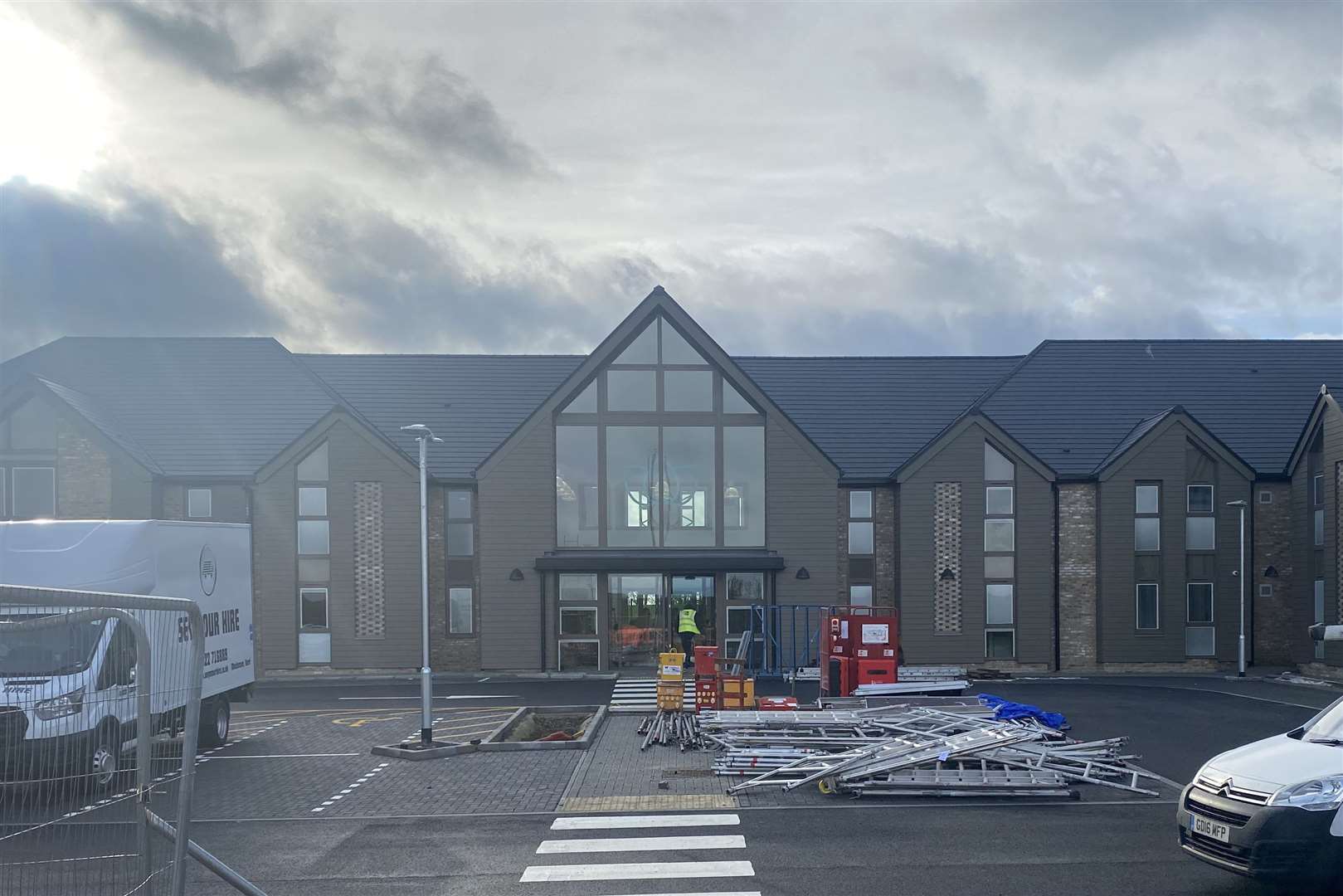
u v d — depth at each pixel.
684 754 17.92
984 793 14.31
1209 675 31.69
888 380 38.03
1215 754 17.83
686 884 10.62
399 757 17.86
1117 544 32.75
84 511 30.78
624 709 23.48
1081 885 10.48
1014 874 10.87
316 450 32.00
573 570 31.44
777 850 11.85
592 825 13.12
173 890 6.68
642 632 31.84
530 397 36.09
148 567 16.45
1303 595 32.06
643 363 32.12
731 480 32.12
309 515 31.88
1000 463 32.97
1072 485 33.03
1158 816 13.49
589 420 31.95
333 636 31.64
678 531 32.00
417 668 31.61
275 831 13.03
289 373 35.62
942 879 10.73
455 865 11.42
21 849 5.66
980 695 21.94
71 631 6.24
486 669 31.48
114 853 6.22
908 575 32.59
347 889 10.62
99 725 6.14
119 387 35.00
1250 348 38.38
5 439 30.81
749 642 22.27
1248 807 9.46
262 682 30.84
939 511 32.75
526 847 12.12
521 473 31.77
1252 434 34.94
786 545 31.92
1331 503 30.14
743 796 14.66
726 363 31.95
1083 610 32.81
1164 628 32.72
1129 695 26.05
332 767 17.22
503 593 31.59
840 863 11.32
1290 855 9.17
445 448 33.62
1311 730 10.72
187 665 7.22
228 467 32.19
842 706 20.61
